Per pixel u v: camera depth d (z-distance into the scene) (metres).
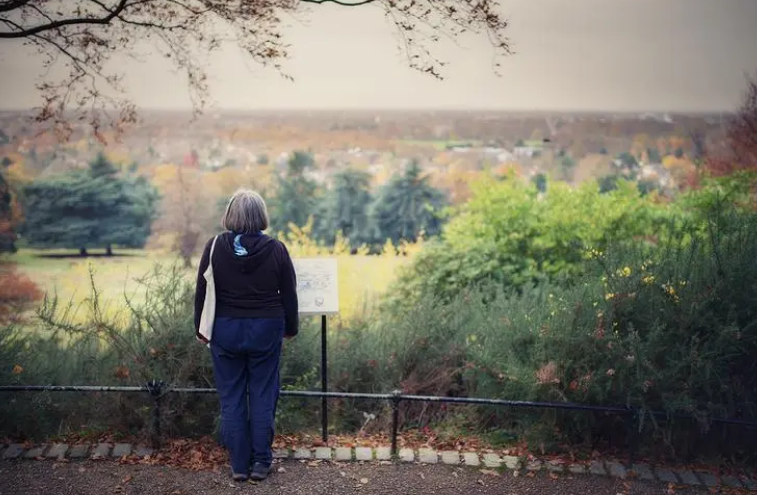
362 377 5.62
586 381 4.53
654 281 4.75
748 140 16.28
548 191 14.27
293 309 4.17
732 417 4.56
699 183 14.52
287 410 5.09
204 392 4.51
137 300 4.97
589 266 5.33
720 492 4.22
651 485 4.27
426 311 5.98
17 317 5.23
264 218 4.12
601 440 4.76
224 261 4.01
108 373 4.95
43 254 55.53
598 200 13.93
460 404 5.37
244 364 4.15
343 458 4.48
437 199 62.19
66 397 4.98
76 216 59.12
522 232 13.07
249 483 4.10
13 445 4.48
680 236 5.51
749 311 4.58
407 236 61.31
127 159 65.31
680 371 4.59
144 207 62.25
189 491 4.00
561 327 4.80
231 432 4.08
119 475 4.17
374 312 7.47
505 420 5.03
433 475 4.31
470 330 5.93
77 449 4.46
